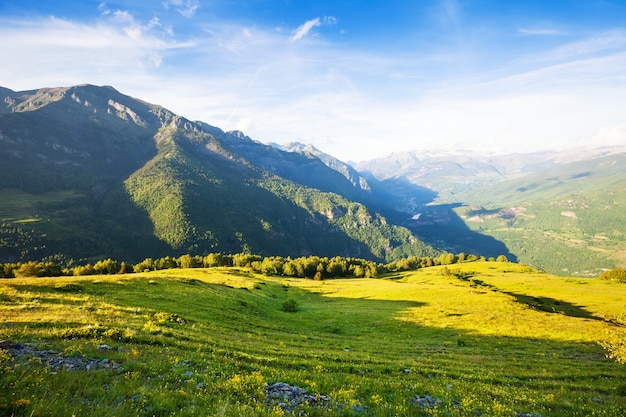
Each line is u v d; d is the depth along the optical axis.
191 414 11.84
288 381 18.70
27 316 25.11
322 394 17.39
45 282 43.91
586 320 59.72
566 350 41.94
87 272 127.06
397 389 19.47
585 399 22.00
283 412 13.44
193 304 50.09
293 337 41.28
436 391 20.11
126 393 13.12
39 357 16.06
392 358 32.94
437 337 50.19
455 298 82.88
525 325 55.34
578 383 27.36
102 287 48.06
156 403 12.30
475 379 25.94
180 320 34.59
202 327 34.62
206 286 70.69
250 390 16.19
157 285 58.78
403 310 71.75
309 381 18.91
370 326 58.12
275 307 75.19
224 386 15.79
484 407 17.59
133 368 16.33
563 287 109.88
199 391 14.60
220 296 62.31
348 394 17.09
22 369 13.76
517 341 46.50
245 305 62.38
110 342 20.98
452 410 16.78
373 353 35.69
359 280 154.12
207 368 18.69
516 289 110.56
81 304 33.94
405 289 101.25
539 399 20.83
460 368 29.88
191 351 22.62
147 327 26.97
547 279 130.62
